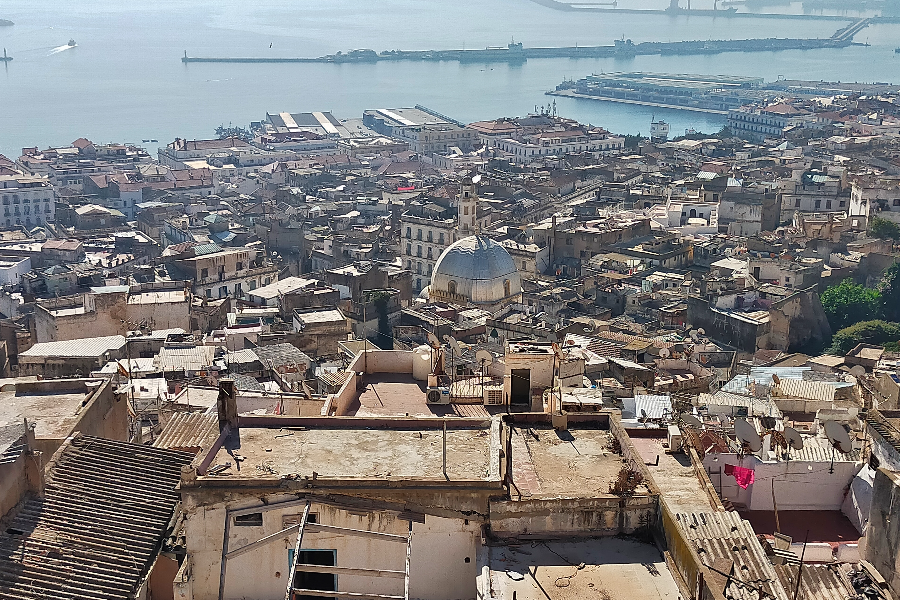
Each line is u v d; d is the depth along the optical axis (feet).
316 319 480.23
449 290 556.51
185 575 121.90
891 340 575.38
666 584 114.73
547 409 172.76
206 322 538.47
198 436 196.24
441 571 124.67
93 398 202.18
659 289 642.63
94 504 153.69
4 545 139.95
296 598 122.21
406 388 200.54
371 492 123.44
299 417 143.95
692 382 375.25
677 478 146.92
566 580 115.44
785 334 574.15
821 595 124.47
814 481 158.81
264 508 122.83
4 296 646.33
